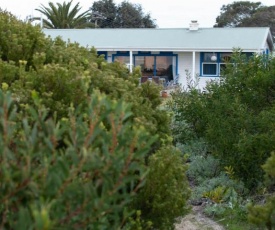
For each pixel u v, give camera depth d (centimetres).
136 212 379
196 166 723
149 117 460
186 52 3023
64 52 487
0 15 507
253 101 731
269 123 645
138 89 483
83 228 237
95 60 526
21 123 322
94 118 256
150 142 260
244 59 785
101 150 261
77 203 232
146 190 390
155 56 3069
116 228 285
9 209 231
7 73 409
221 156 679
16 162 235
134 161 282
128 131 261
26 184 226
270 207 368
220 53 2975
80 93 395
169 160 392
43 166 235
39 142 246
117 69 517
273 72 722
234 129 667
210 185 665
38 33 486
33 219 218
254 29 3153
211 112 754
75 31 3253
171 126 820
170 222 407
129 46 2991
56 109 385
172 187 394
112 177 245
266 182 395
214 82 882
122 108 258
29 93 381
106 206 241
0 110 244
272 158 372
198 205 630
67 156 243
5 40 469
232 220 582
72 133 250
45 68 402
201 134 805
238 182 656
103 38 3116
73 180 238
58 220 223
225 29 3177
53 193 226
